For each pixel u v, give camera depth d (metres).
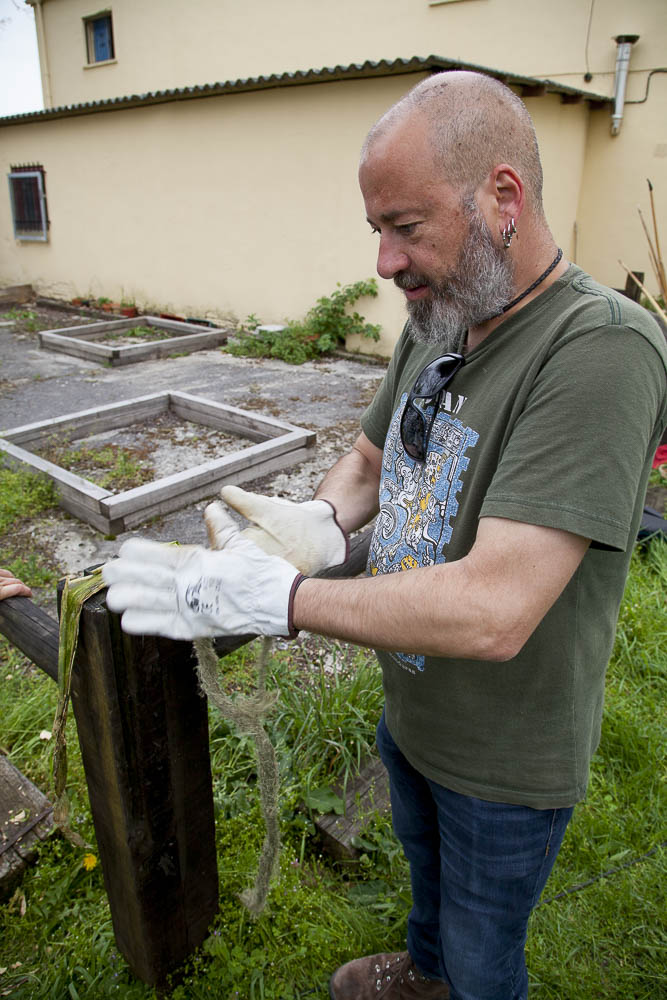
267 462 4.91
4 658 2.87
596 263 9.54
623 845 2.06
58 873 1.97
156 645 1.27
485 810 1.20
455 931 1.33
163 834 1.46
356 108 7.85
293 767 2.23
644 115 8.60
